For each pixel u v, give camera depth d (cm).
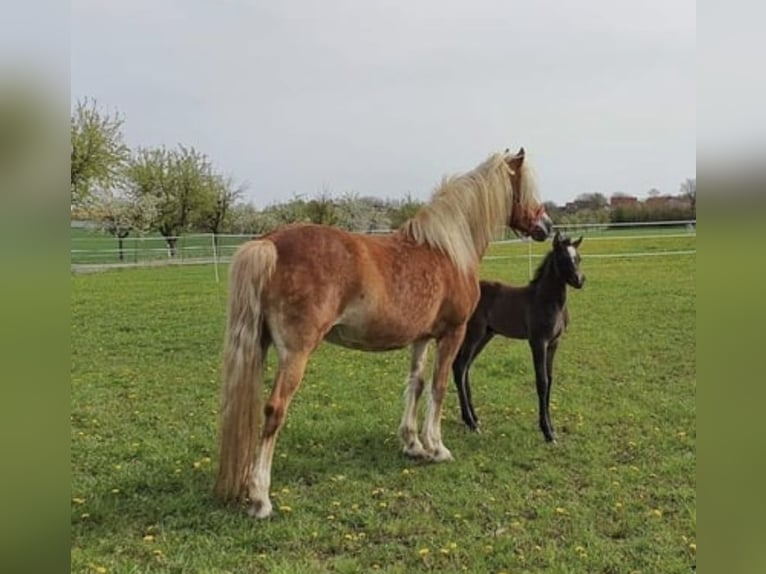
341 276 371
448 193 453
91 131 2302
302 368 362
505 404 592
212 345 856
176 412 562
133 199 2488
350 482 406
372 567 306
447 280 432
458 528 347
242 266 353
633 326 932
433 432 452
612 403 591
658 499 388
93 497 370
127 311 1099
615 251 1622
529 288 510
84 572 288
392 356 807
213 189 2589
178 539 326
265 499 354
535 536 340
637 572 303
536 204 500
